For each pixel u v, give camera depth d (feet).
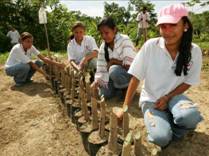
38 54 20.13
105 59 15.12
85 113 12.88
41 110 16.34
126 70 14.88
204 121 12.98
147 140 11.30
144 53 10.51
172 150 10.85
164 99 10.49
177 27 9.41
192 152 10.75
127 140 8.70
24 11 65.82
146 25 44.73
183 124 10.09
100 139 11.16
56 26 66.74
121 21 89.04
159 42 10.32
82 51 18.66
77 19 76.07
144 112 11.07
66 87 16.51
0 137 14.05
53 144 13.00
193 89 17.87
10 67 20.27
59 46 66.39
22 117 15.74
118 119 10.76
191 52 10.19
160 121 10.08
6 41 57.41
